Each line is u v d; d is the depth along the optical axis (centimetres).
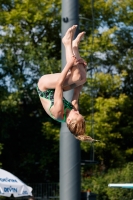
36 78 2242
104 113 2167
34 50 2194
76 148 1198
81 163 1299
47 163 2425
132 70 2464
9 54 2180
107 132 2222
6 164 2453
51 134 2211
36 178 2442
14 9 2216
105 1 2338
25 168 2416
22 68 2247
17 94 2145
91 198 1224
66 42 655
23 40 2198
